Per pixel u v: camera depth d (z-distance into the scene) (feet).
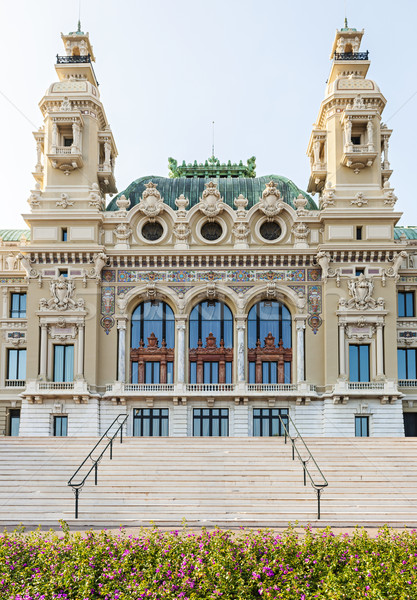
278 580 82.28
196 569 83.46
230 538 95.55
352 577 81.76
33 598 78.54
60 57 242.78
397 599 77.05
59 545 90.48
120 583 82.28
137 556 87.86
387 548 89.10
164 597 79.30
